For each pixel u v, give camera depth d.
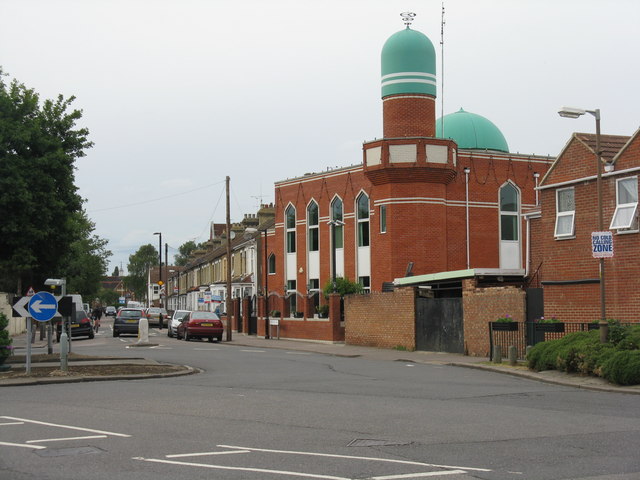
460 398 13.62
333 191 44.66
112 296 165.50
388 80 38.28
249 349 32.03
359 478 6.93
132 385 16.30
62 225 23.55
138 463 7.65
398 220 37.16
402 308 30.14
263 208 65.31
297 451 8.31
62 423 10.44
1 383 16.39
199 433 9.58
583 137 22.67
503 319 22.81
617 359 15.39
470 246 40.12
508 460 7.83
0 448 8.50
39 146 22.72
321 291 42.09
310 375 18.98
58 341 39.50
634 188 20.84
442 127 41.28
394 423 10.45
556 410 11.88
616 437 9.27
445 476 7.02
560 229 23.31
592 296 21.95
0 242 22.55
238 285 58.66
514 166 41.69
